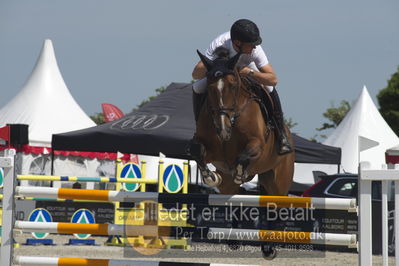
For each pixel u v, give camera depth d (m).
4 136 14.71
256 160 9.19
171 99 21.81
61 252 16.62
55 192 8.90
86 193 8.91
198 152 9.08
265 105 10.05
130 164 19.58
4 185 8.84
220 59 9.41
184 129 19.91
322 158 21.75
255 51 9.82
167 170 18.23
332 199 8.42
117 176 19.91
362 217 7.98
